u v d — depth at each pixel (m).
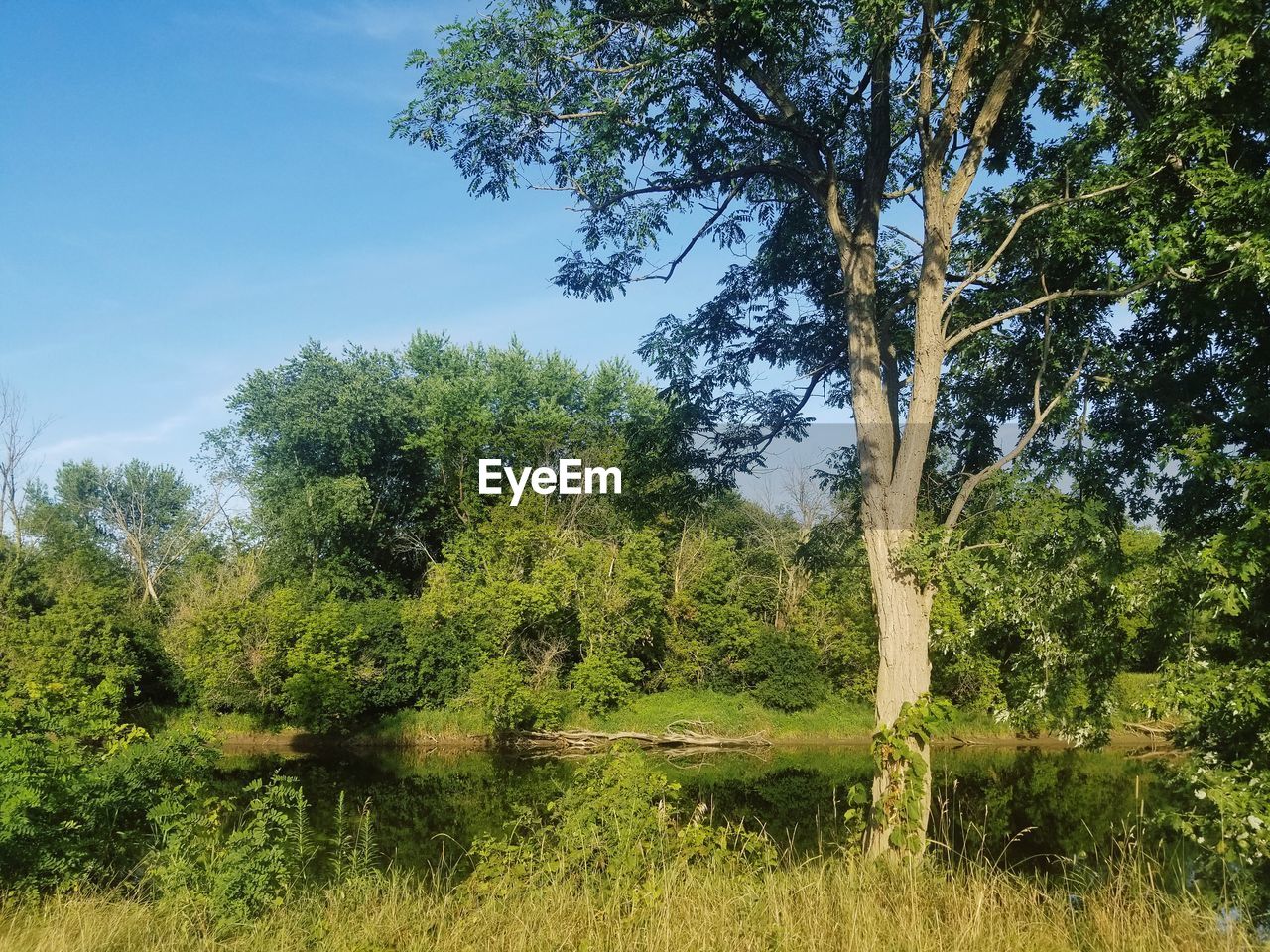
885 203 12.77
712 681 33.62
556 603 30.11
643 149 11.91
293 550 36.84
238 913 7.11
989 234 11.97
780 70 11.64
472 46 11.28
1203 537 8.97
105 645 30.12
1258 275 8.21
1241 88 9.38
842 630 32.19
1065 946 5.05
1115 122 10.55
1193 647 8.81
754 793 20.11
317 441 37.28
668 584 33.91
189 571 38.53
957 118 10.56
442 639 32.03
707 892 6.23
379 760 27.98
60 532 42.72
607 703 31.48
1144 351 11.12
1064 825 13.51
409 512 39.28
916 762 9.11
